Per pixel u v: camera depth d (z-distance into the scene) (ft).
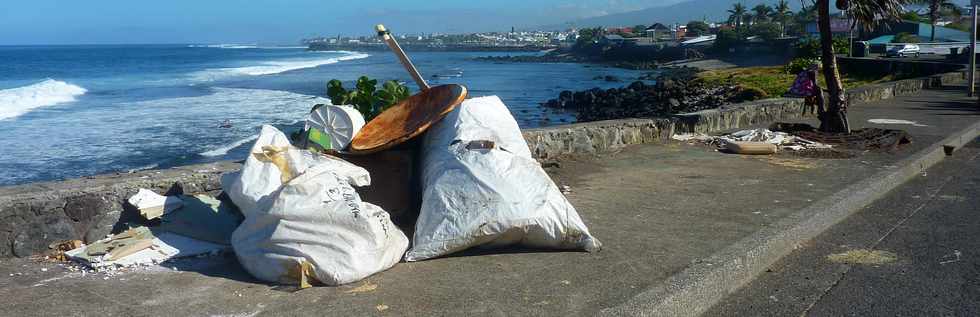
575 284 13.97
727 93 98.07
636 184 23.50
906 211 21.45
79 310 12.73
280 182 16.08
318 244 13.92
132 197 16.72
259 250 14.30
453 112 19.10
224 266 15.05
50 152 55.31
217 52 523.29
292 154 16.78
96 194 16.37
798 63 117.29
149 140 61.72
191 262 15.26
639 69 272.72
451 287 13.79
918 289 14.92
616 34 554.46
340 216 14.08
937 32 231.50
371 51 615.16
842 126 33.91
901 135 32.04
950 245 17.92
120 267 14.84
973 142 34.94
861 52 126.72
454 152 17.08
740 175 24.93
